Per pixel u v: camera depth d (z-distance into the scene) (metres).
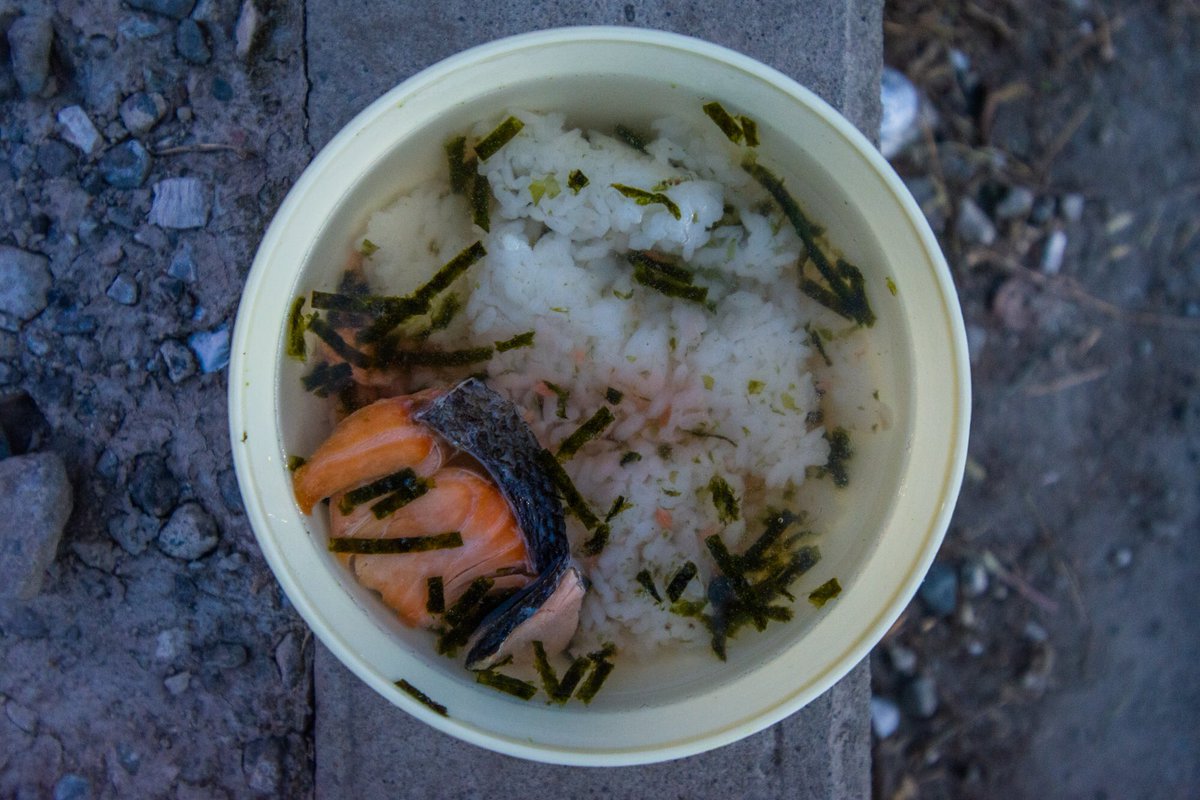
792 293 0.34
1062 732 0.47
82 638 0.40
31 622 0.40
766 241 0.34
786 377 0.34
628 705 0.32
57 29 0.39
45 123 0.39
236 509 0.39
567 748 0.31
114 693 0.40
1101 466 0.47
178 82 0.39
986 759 0.47
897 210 0.31
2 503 0.38
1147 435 0.47
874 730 0.46
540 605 0.32
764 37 0.38
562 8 0.38
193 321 0.39
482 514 0.32
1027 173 0.46
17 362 0.39
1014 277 0.46
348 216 0.32
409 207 0.33
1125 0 0.46
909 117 0.45
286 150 0.39
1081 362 0.47
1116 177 0.47
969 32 0.46
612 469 0.34
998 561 0.47
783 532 0.34
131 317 0.39
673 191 0.33
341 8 0.38
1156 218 0.47
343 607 0.31
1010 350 0.47
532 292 0.34
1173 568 0.48
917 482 0.32
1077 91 0.46
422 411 0.32
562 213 0.34
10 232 0.39
